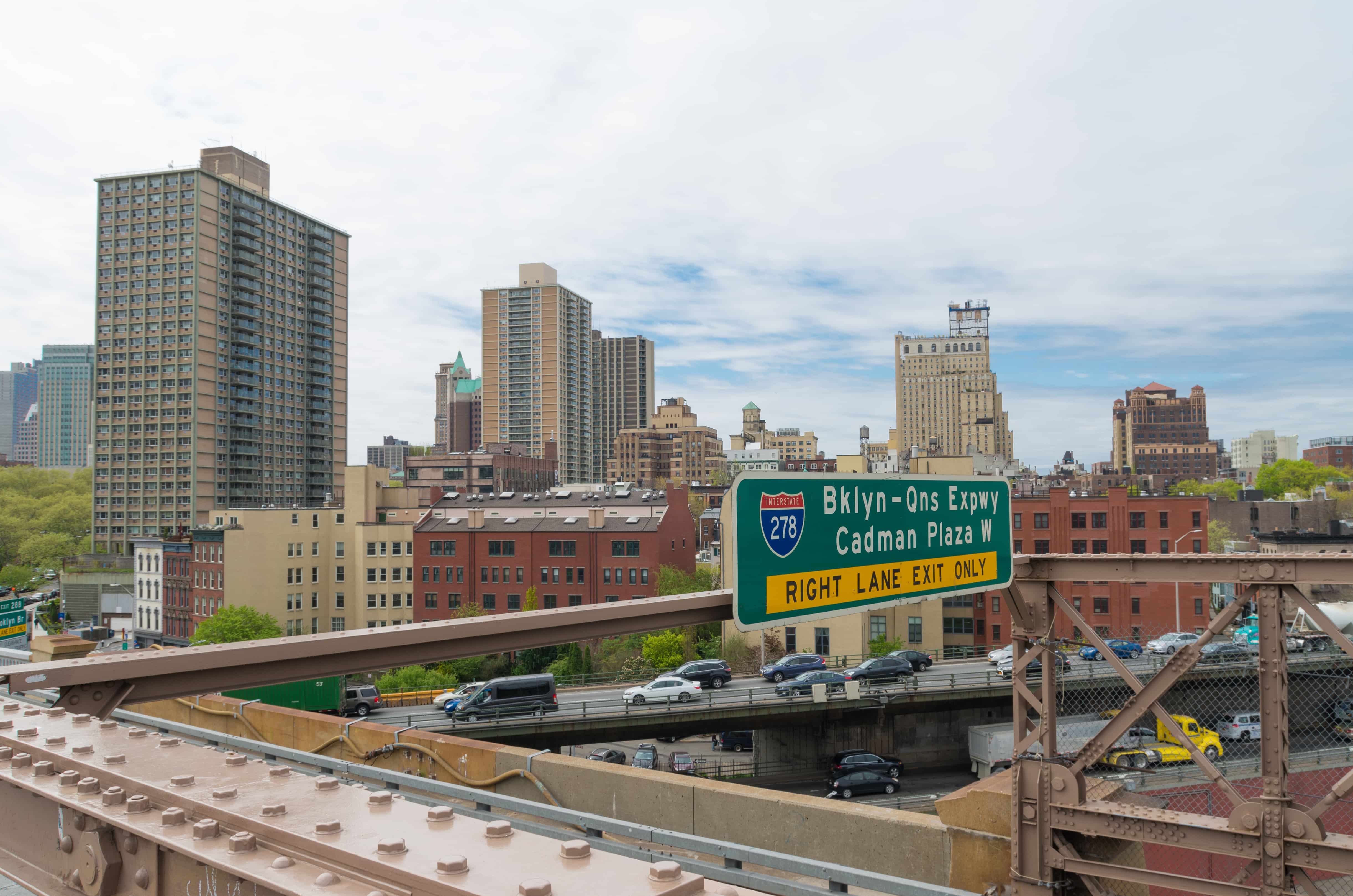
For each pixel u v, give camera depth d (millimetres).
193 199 137125
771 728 51812
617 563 73812
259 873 2381
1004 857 7520
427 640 5238
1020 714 7992
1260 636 6715
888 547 6836
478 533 76688
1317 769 15523
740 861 5254
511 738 42094
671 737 52094
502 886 2117
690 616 6168
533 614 5605
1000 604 67125
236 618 71250
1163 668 7047
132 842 2992
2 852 3631
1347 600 20188
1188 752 6848
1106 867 7008
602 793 9477
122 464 137750
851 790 43312
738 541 5660
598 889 2139
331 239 166625
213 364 139500
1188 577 7121
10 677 3904
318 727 12273
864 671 49125
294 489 156375
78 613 115750
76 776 3268
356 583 84938
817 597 6207
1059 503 69312
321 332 163000
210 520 115188
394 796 2949
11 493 164000
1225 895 6504
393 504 94562
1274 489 180125
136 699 4395
